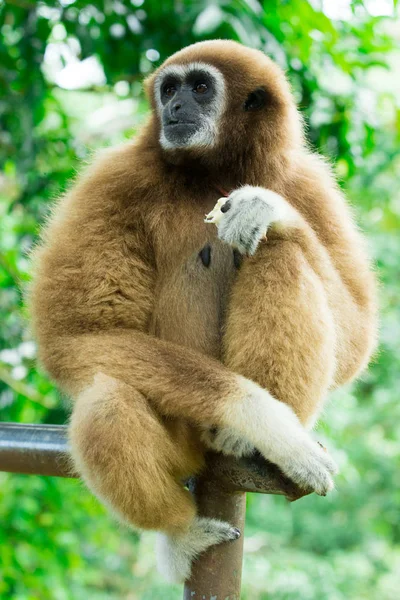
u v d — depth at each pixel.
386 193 35.19
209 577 10.26
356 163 20.09
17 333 20.23
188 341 11.48
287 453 9.87
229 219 10.35
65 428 10.99
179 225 11.56
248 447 10.24
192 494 10.87
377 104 21.36
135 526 10.45
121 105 28.22
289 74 18.94
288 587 31.45
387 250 36.50
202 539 10.25
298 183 12.20
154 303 11.52
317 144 19.45
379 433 41.50
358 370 11.99
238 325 10.36
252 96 12.22
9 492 21.09
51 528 21.66
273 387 10.27
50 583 21.00
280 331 10.04
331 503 41.72
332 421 24.91
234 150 12.10
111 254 11.16
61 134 21.89
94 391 10.17
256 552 36.78
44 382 20.53
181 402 10.25
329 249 11.98
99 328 11.09
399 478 41.75
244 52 12.52
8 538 20.75
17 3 18.83
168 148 11.77
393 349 36.91
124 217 11.41
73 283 11.04
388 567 38.03
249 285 10.30
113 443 9.91
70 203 11.78
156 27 19.00
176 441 10.68
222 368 10.45
